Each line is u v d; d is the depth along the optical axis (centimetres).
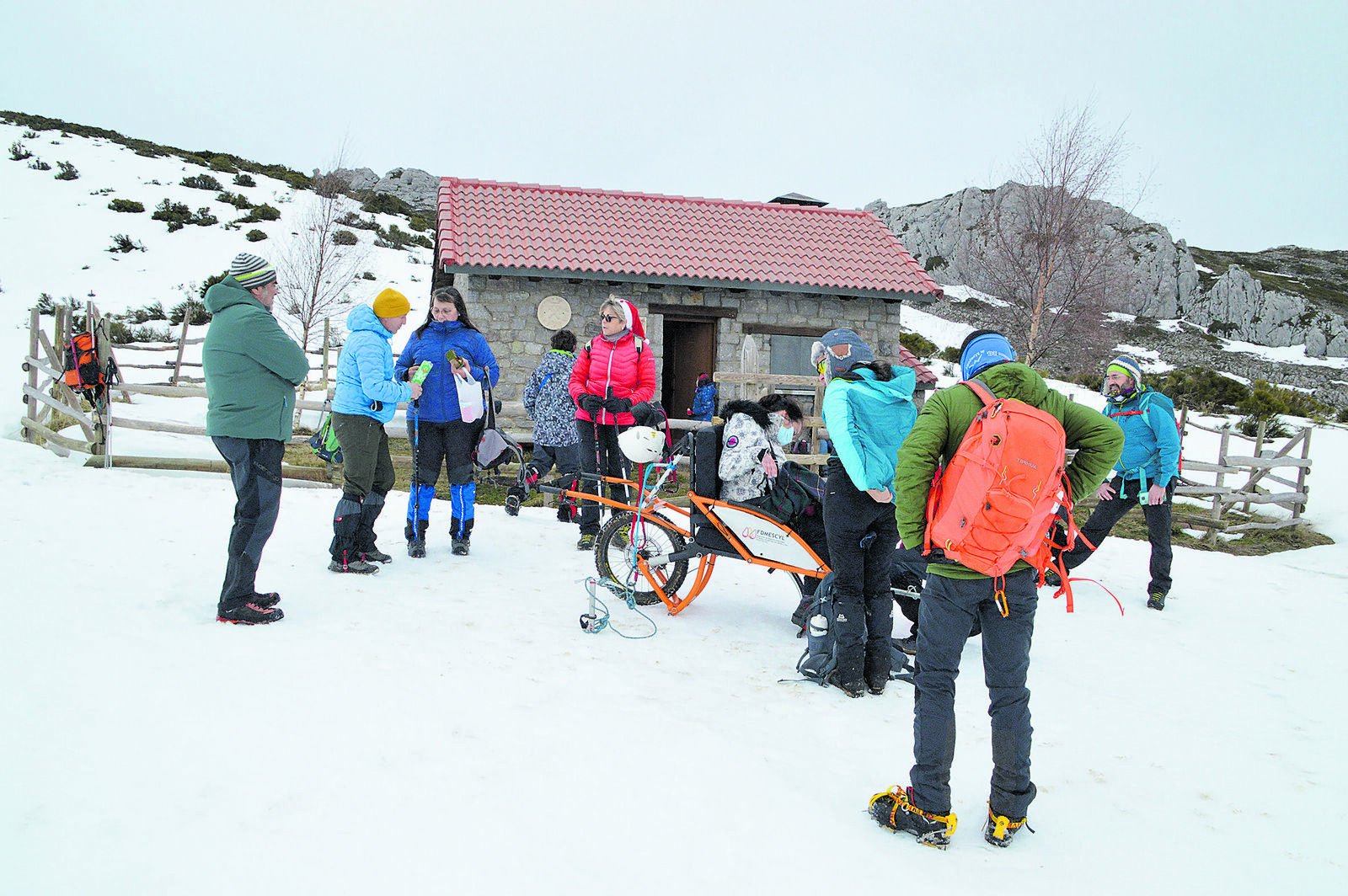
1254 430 1950
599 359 652
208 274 2861
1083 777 336
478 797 278
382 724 326
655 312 1430
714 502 491
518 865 242
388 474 569
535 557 628
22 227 3022
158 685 340
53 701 315
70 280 2670
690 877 243
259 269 427
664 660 434
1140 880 261
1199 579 753
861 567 407
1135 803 316
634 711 363
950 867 261
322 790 274
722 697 390
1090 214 2278
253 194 3888
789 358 1484
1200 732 393
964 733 371
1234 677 482
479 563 596
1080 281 2298
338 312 2620
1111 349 2958
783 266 1474
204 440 1007
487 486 969
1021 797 274
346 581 520
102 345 816
